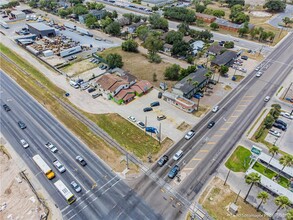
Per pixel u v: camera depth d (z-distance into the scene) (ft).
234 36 547.08
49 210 186.19
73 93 332.80
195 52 460.96
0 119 280.92
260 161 229.45
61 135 259.60
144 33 503.61
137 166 224.74
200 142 253.03
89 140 253.24
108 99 321.93
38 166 222.28
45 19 645.92
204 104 315.17
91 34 540.11
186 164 227.20
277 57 447.42
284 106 311.27
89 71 391.65
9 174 216.74
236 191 201.67
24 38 494.18
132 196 197.47
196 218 181.68
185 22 580.30
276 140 257.14
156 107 307.37
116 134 262.06
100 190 201.87
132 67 409.69
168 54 461.37
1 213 186.70
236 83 364.17
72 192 199.62
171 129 270.67
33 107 303.89
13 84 353.31
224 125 277.44
